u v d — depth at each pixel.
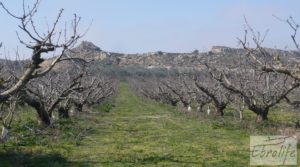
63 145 21.58
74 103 40.47
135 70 153.25
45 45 15.21
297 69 17.33
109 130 29.98
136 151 20.81
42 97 26.69
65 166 16.80
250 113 43.91
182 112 47.00
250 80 31.08
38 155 18.25
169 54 178.25
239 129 29.42
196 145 22.84
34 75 15.80
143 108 57.28
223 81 31.97
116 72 142.88
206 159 18.61
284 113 42.28
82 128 28.91
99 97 51.16
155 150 21.22
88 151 20.47
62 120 31.00
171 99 59.88
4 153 18.11
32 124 25.88
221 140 24.72
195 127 31.88
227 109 49.19
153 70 140.75
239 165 17.19
